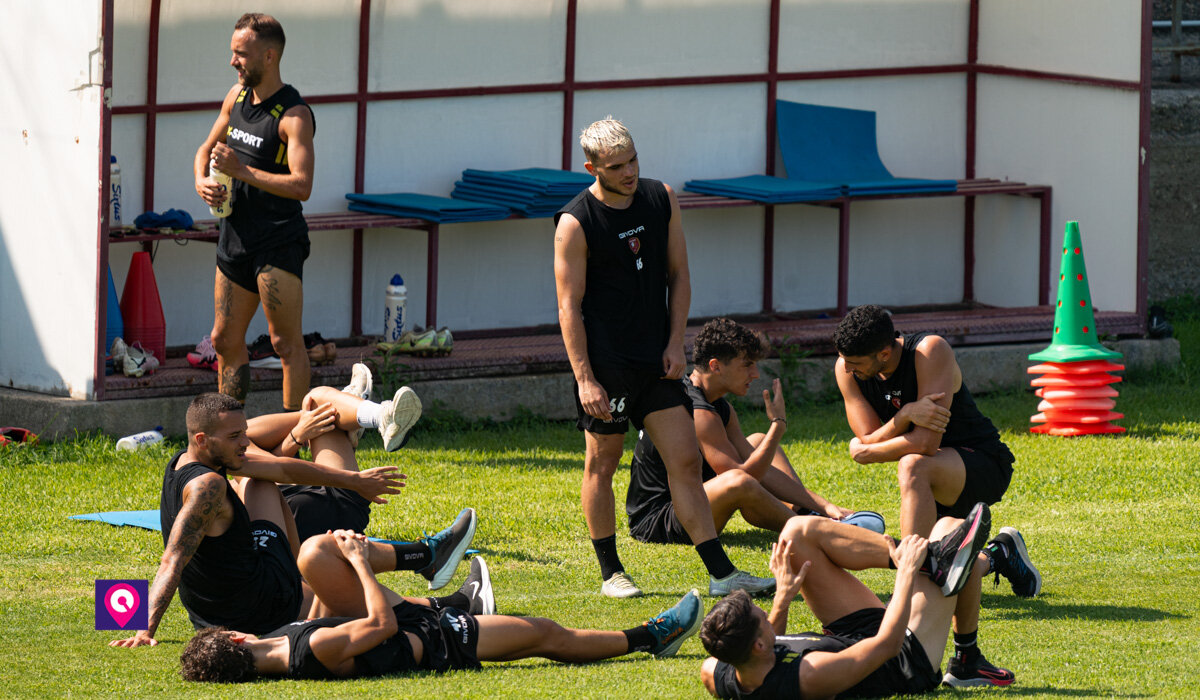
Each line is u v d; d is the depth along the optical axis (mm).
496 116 44844
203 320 41062
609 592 24969
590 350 24641
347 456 25312
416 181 44031
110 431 35312
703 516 24781
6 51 35969
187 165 40594
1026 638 22031
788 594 19000
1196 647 21438
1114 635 22203
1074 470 34406
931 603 18938
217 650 19094
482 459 35219
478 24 44156
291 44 41688
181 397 36344
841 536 19375
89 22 34281
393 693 18422
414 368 38781
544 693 18516
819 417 40844
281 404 37219
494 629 20141
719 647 17641
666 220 24953
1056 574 26203
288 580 21375
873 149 49344
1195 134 55125
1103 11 46125
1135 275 45906
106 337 35781
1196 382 45031
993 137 50312
